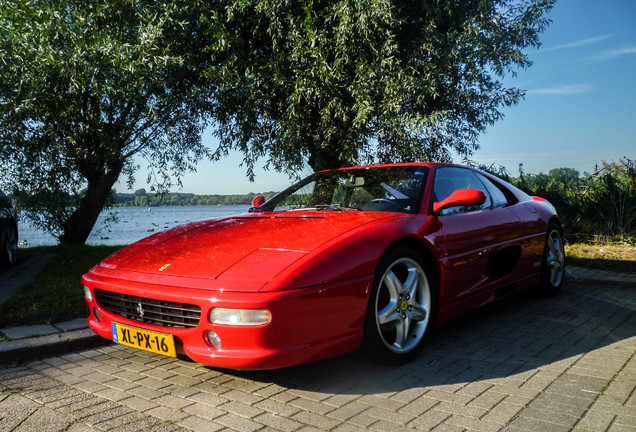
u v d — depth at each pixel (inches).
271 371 102.6
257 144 305.6
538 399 84.4
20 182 304.7
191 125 335.3
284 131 283.0
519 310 153.6
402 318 105.3
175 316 89.9
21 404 87.9
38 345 116.6
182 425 77.7
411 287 107.7
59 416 82.2
